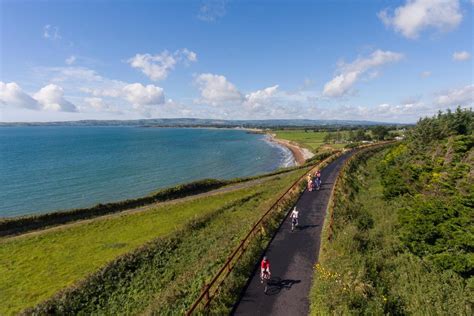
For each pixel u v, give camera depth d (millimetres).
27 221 39531
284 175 65375
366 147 91000
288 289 16750
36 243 33844
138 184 71750
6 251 31969
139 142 190500
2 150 140375
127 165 98312
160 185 71000
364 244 22016
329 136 158000
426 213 24047
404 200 32781
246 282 17531
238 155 128750
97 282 23250
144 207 47781
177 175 83562
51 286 24844
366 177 51375
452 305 16094
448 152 37531
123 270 24891
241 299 16016
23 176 79250
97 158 113750
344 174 45906
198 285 18406
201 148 156250
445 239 21375
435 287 17594
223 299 15734
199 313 14359
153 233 35844
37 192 63312
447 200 25906
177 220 40281
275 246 22109
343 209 29016
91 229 37781
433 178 32312
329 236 22578
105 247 32312
